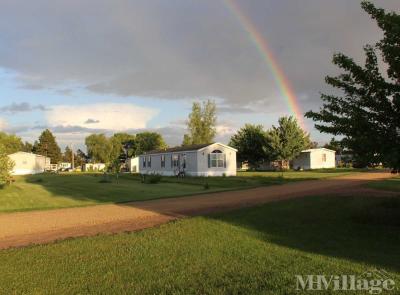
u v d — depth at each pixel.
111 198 21.00
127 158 88.50
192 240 9.26
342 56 10.78
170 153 47.56
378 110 10.42
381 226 10.80
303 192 20.67
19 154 71.00
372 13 10.45
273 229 10.48
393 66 10.03
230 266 7.10
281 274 6.53
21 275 6.98
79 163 118.00
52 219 13.80
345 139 10.30
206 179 35.06
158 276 6.68
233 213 13.31
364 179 30.44
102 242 9.33
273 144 54.41
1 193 23.23
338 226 10.84
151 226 11.72
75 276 6.84
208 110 75.12
